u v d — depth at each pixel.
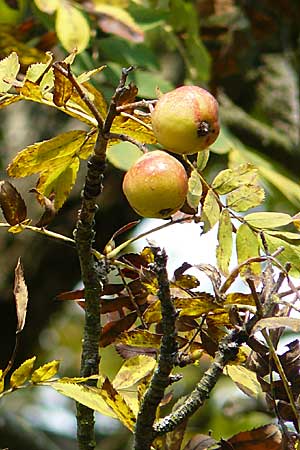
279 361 0.82
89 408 0.82
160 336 0.83
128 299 0.85
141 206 0.79
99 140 0.78
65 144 0.83
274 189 1.44
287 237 0.85
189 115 0.78
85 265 0.81
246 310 0.82
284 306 0.81
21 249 1.55
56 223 1.56
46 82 0.83
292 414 0.83
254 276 0.83
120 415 0.79
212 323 0.83
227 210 0.85
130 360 0.83
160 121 0.79
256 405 1.51
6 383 1.55
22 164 0.83
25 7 1.37
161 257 0.76
